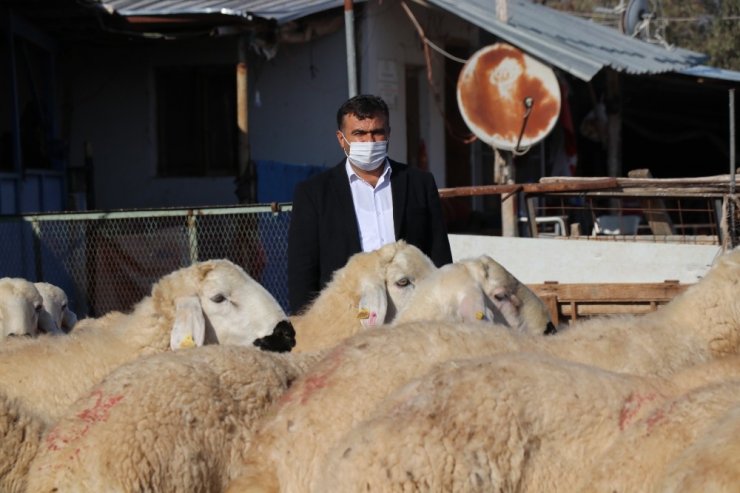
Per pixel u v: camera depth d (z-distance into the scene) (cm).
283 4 1675
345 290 668
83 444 438
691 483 306
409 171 694
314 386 441
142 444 437
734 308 552
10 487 459
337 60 1781
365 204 685
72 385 609
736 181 1059
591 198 1335
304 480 416
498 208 2225
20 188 1554
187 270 664
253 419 464
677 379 404
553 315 852
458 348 459
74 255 1205
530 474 368
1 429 461
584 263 1089
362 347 456
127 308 1188
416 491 357
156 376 458
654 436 346
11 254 1206
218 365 470
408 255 670
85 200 1741
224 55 1794
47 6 1528
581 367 389
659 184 1098
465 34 2053
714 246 1032
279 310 664
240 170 1600
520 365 382
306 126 1797
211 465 449
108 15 1572
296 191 695
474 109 1502
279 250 1171
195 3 1688
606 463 349
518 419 369
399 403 378
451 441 363
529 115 1480
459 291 617
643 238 1188
